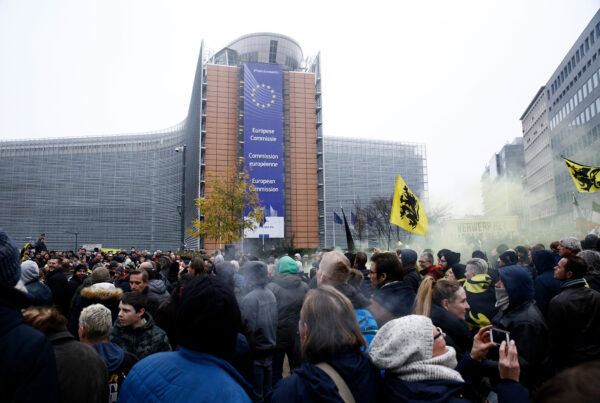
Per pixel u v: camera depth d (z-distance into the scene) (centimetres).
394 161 10494
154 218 10312
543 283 545
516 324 368
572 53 6388
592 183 1212
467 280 522
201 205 3550
